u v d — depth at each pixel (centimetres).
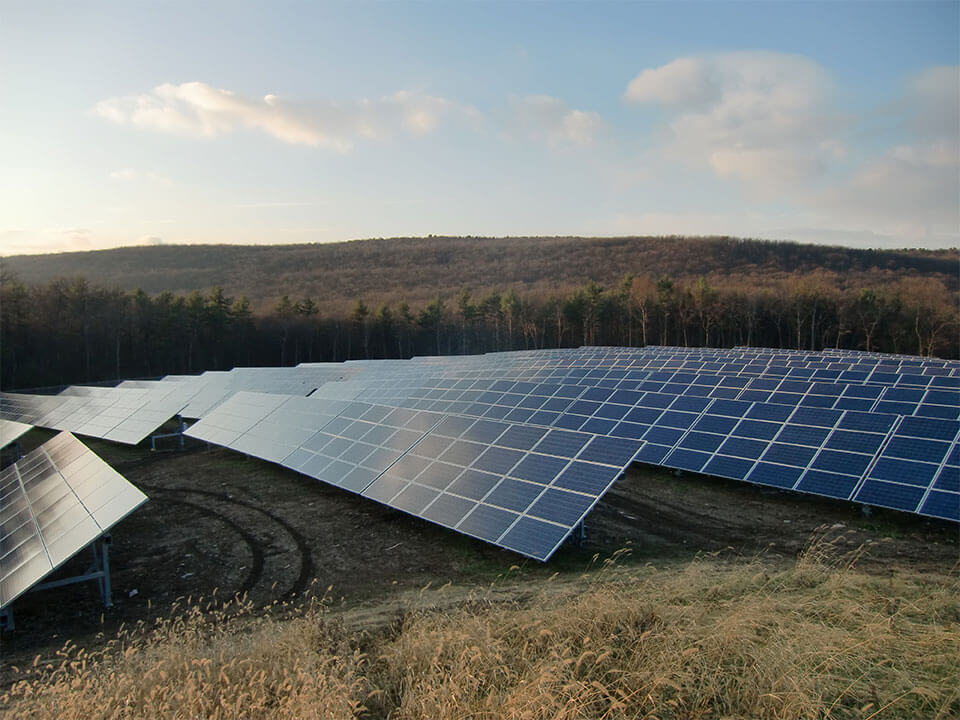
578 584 1145
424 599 1158
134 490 1263
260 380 4238
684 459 1955
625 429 2223
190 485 2217
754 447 1881
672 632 796
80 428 3462
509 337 9944
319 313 9650
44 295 7031
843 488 1590
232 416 2897
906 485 1514
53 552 1182
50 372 6875
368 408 2258
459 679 710
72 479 1583
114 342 7462
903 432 1694
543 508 1302
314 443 2183
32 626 1177
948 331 7425
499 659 745
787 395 2331
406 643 855
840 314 8250
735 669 717
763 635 802
